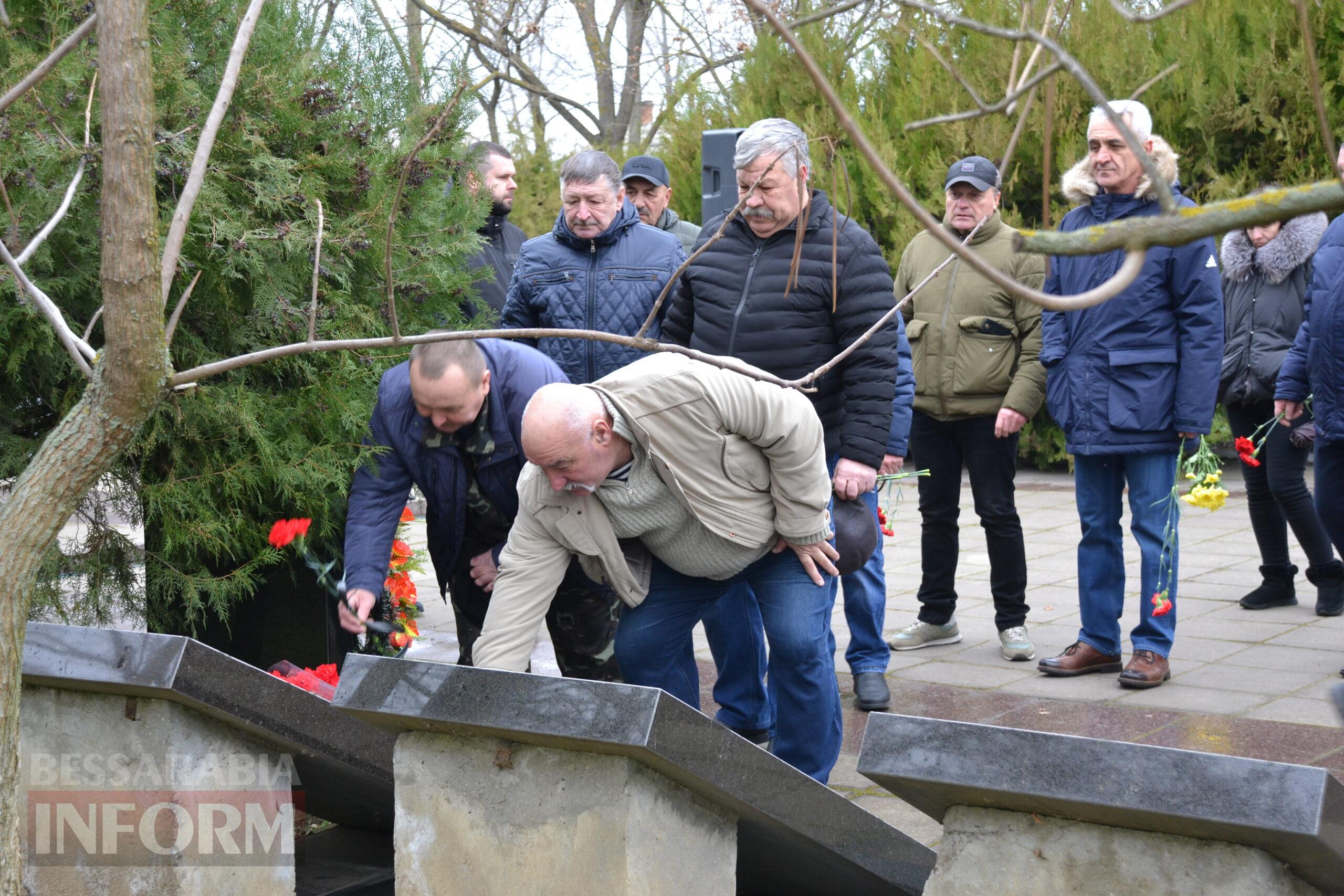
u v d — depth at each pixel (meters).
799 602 3.44
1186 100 10.25
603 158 4.66
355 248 3.78
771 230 4.00
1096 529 4.95
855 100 11.44
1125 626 5.91
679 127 12.61
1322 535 5.70
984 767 2.01
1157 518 4.77
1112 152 4.58
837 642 5.83
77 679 2.69
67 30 3.49
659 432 3.08
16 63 3.36
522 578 3.23
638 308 4.60
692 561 3.35
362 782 2.91
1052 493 10.30
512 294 4.81
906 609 6.48
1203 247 4.60
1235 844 1.87
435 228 4.20
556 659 3.99
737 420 3.12
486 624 3.23
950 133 10.61
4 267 3.33
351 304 3.90
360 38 4.13
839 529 3.81
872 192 10.89
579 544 3.21
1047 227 1.19
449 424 3.45
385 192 3.99
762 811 2.34
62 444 1.84
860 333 3.91
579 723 2.20
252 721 2.63
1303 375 5.03
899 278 5.59
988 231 5.25
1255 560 7.23
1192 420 4.61
